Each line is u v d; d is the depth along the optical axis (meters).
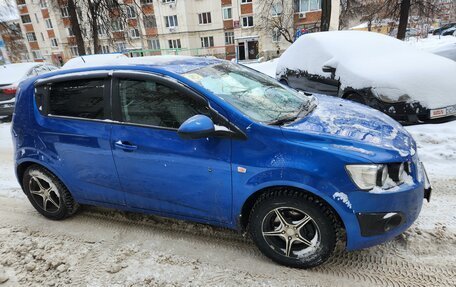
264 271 2.59
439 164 4.21
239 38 37.41
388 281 2.42
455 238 2.79
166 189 2.81
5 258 2.96
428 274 2.46
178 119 2.68
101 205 3.28
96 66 3.12
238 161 2.46
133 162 2.84
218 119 2.53
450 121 5.40
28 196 3.59
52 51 45.66
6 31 28.61
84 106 3.06
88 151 3.02
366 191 2.23
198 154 2.58
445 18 30.97
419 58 5.89
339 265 2.61
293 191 2.41
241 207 2.57
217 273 2.61
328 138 2.36
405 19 17.56
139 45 40.22
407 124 5.41
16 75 9.15
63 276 2.68
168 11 38.81
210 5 38.03
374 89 5.37
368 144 2.35
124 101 2.87
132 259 2.83
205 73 2.95
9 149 6.45
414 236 2.85
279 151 2.37
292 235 2.51
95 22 19.61
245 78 3.22
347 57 6.11
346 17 28.83
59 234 3.29
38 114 3.27
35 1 43.16
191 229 3.20
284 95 3.18
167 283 2.53
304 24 33.66
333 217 2.36
